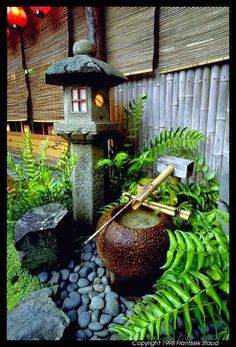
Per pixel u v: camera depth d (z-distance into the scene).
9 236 3.26
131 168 3.25
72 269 2.61
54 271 2.54
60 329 1.71
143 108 3.51
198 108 2.81
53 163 5.32
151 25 3.03
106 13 3.63
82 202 3.17
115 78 2.73
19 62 5.65
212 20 2.46
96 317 2.00
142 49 3.21
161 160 2.49
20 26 4.48
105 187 3.30
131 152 3.80
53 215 2.60
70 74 2.53
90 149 2.98
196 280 1.79
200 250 1.61
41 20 4.63
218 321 1.74
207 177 2.77
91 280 2.43
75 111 2.86
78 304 2.13
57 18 4.24
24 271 2.59
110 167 3.48
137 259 1.91
